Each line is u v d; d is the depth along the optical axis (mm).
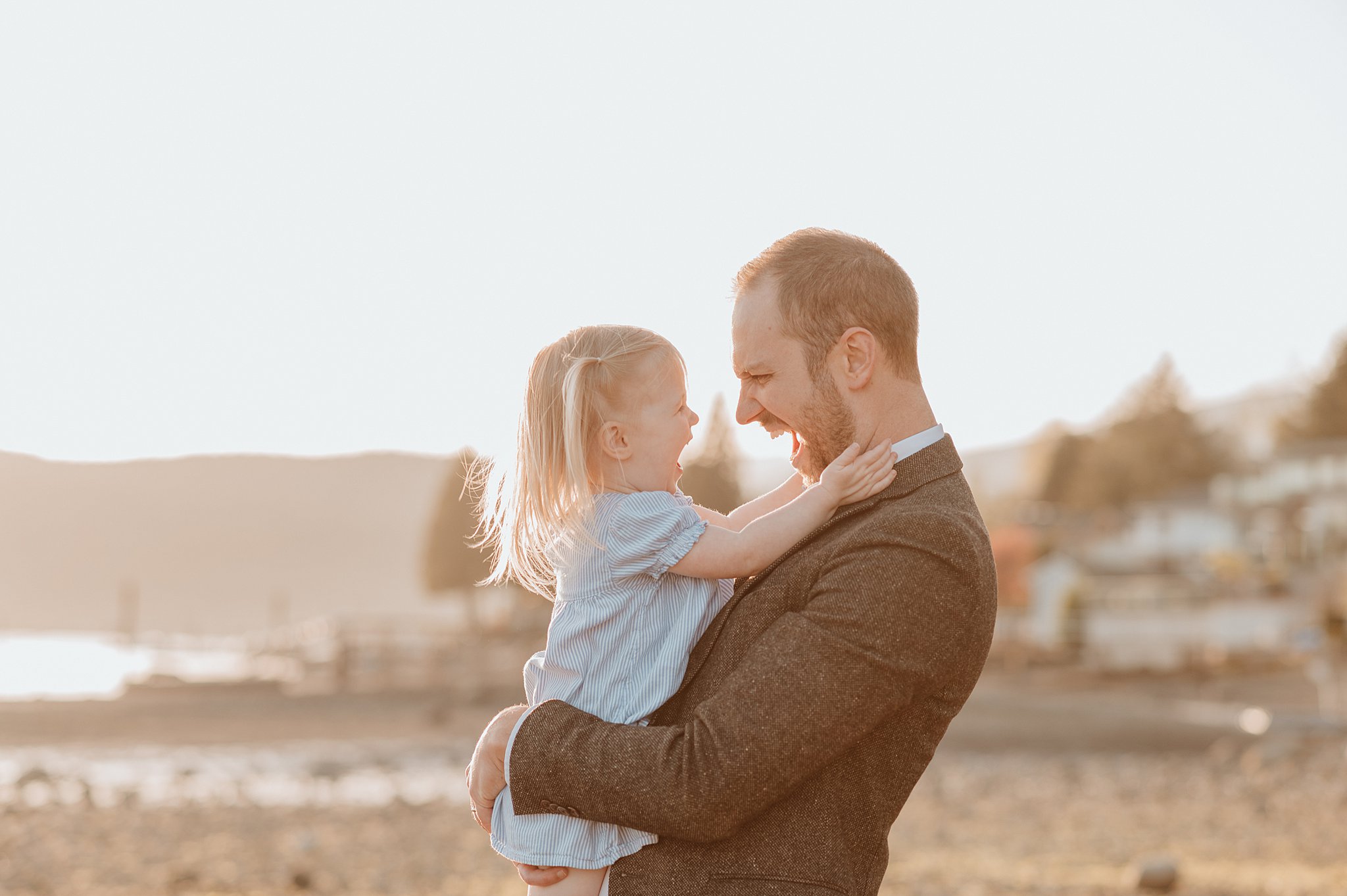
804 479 2695
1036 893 10836
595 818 2281
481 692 47219
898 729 2299
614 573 2504
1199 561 62875
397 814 18484
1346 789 21094
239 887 12141
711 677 2396
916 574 2248
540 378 2625
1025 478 94125
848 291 2420
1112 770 26672
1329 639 48844
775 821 2268
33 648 98375
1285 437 78812
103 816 18484
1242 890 10914
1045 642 60656
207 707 43281
